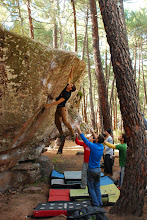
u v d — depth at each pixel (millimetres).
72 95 7125
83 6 15961
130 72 4238
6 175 5672
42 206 4453
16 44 4020
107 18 4379
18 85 4246
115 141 16812
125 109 4180
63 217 4090
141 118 4191
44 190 5848
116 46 4277
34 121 5309
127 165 4195
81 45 23625
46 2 11023
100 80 10094
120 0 12234
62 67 4887
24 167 6098
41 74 4512
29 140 5863
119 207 4121
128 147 4211
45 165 7070
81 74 6500
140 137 4113
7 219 4031
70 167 8430
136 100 4195
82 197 4977
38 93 4562
